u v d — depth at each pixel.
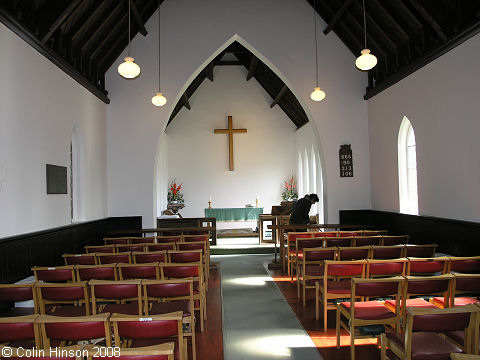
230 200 16.62
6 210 4.93
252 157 16.75
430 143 6.84
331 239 5.82
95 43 8.05
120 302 4.21
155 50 9.53
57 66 6.55
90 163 8.23
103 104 9.18
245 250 10.20
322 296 4.64
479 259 4.14
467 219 5.80
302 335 4.22
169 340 3.08
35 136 5.75
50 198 6.24
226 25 9.66
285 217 10.95
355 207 9.76
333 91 9.83
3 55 4.91
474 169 5.62
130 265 4.13
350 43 9.62
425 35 6.90
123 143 9.45
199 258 4.88
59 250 6.41
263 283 6.70
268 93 16.58
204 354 3.77
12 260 4.96
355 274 4.25
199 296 4.32
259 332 4.34
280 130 16.86
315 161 14.00
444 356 2.68
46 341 2.61
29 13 5.59
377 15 7.84
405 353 2.65
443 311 2.56
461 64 5.87
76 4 5.98
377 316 3.48
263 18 9.73
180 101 14.67
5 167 4.92
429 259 4.13
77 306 3.95
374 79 9.54
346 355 3.68
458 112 5.98
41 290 3.54
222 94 16.78
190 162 16.62
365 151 9.81
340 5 8.68
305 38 9.79
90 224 7.94
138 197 9.42
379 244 5.95
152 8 9.51
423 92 7.05
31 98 5.63
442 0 6.07
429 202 6.90
